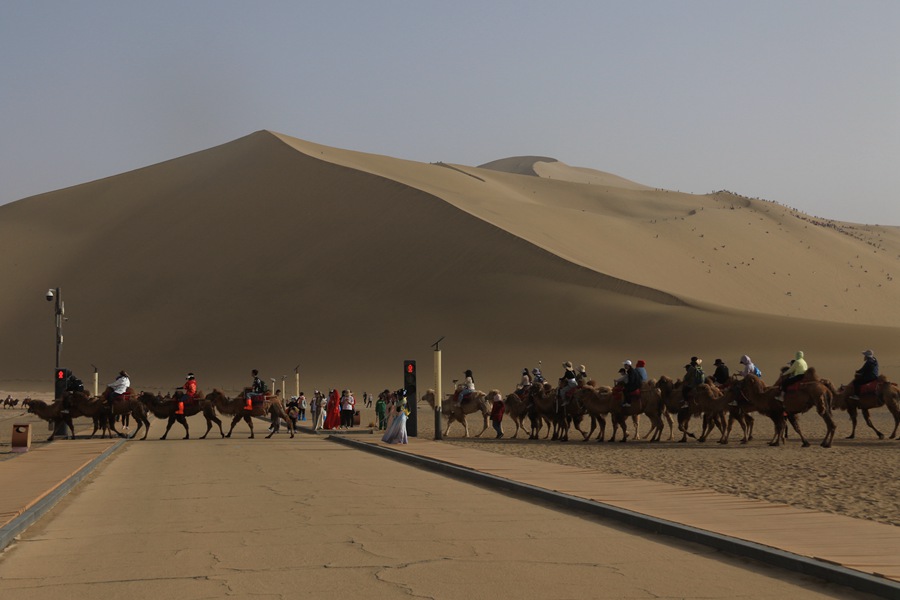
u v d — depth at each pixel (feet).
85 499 56.70
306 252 466.70
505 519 46.39
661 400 107.24
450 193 526.16
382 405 147.02
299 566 34.76
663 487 57.00
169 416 125.29
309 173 531.91
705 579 32.27
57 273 506.07
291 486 62.34
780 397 95.66
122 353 431.02
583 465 74.95
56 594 30.86
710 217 617.62
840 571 31.42
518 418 120.26
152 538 41.52
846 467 71.92
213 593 30.58
